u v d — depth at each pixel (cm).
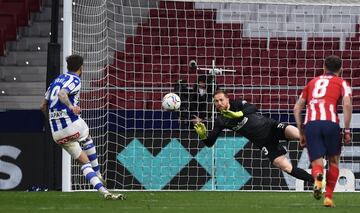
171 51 6481
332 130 3014
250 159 5041
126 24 6912
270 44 6625
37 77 6812
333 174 3081
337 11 6931
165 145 5034
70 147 3575
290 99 6022
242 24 6769
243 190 4978
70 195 4188
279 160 4109
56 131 3544
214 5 6894
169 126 5175
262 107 5847
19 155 4997
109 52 6625
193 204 3372
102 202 3484
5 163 4997
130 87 5809
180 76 6209
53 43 4812
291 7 6988
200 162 5028
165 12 6838
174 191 4794
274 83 6334
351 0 6769
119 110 5116
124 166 5019
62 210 2930
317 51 6538
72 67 3544
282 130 4081
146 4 7006
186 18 6444
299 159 5034
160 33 6519
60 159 4972
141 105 5866
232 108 4106
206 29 6291
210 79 5172
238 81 6294
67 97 3469
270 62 6431
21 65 6875
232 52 6209
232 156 5038
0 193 4453
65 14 4859
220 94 4006
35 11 7244
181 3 6881
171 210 2917
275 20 6931
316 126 3020
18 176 4994
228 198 3947
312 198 3953
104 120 5091
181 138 5038
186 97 5097
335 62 3089
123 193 4488
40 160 4994
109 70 6259
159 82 6128
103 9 5919
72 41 5322
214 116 5138
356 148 5075
